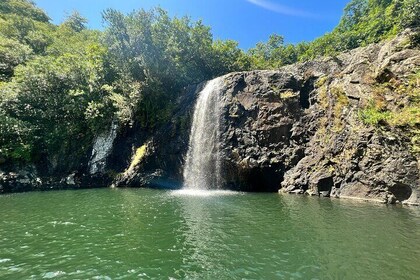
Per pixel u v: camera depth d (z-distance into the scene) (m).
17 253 10.83
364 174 20.83
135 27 38.84
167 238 12.48
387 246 10.79
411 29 22.61
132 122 35.12
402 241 11.26
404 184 18.56
